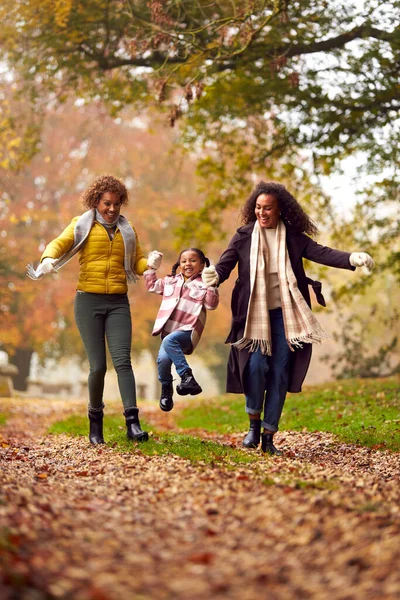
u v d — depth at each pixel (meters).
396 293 38.94
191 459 6.71
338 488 5.28
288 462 6.89
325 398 14.15
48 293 34.19
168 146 37.38
